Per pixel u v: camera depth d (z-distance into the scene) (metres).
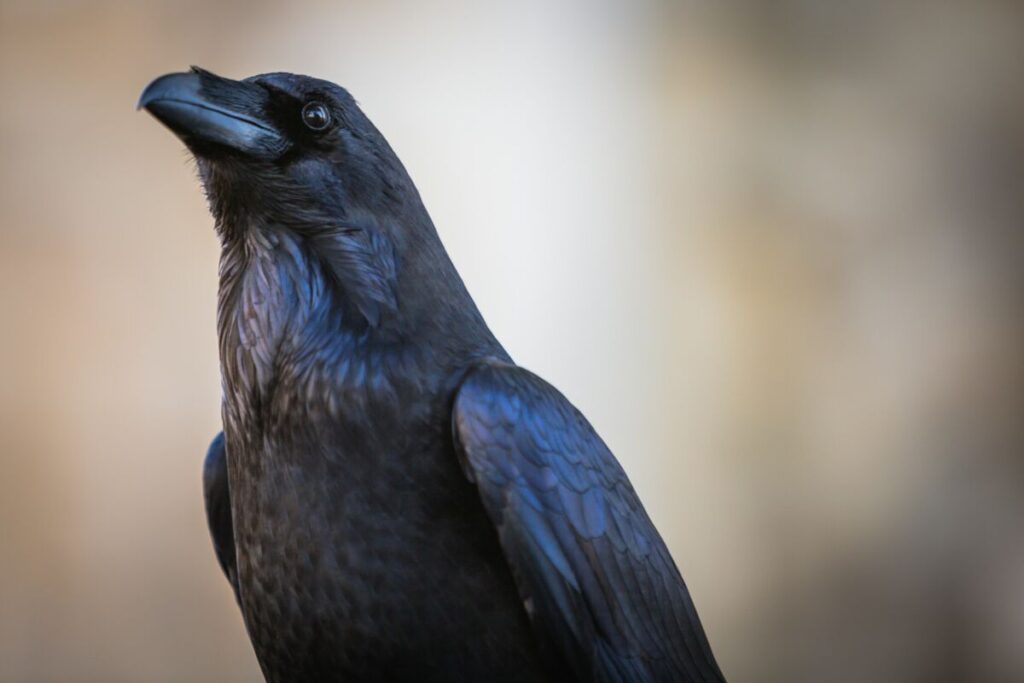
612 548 6.93
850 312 16.83
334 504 6.53
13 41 16.47
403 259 6.96
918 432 16.83
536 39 16.55
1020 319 16.84
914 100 16.98
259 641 6.79
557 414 6.88
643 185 16.69
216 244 16.88
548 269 16.47
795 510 16.69
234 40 16.77
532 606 6.61
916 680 16.59
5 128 16.50
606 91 16.61
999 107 16.91
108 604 16.64
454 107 16.58
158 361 16.81
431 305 6.92
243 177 6.89
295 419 6.60
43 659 16.45
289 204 6.89
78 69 16.59
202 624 16.62
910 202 16.95
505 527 6.57
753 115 16.80
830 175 16.91
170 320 16.80
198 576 16.69
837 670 16.59
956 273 16.94
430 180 16.47
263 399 6.71
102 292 16.69
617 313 16.50
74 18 16.53
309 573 6.54
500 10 16.59
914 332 16.89
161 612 16.64
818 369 16.80
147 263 16.78
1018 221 16.91
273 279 6.86
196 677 16.59
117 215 16.73
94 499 16.61
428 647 6.57
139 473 16.69
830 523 16.70
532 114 16.52
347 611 6.52
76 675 16.47
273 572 6.63
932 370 16.86
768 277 16.75
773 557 16.64
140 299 16.77
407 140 16.47
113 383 16.70
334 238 6.88
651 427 16.52
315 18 16.70
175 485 16.73
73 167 16.64
